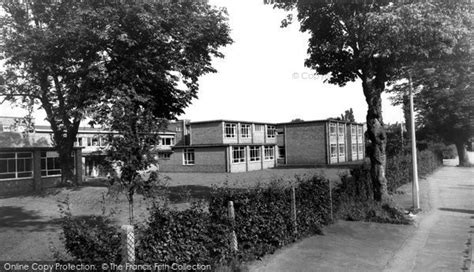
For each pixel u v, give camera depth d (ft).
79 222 15.61
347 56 39.78
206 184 81.97
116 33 54.49
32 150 90.33
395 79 42.96
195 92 70.33
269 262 22.47
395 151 122.21
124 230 14.11
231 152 135.23
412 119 42.78
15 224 39.65
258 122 156.25
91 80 57.62
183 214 17.62
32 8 68.85
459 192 57.41
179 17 59.31
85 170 141.18
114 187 20.51
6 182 84.69
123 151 20.18
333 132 163.22
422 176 80.28
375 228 32.65
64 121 78.28
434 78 46.57
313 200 31.09
